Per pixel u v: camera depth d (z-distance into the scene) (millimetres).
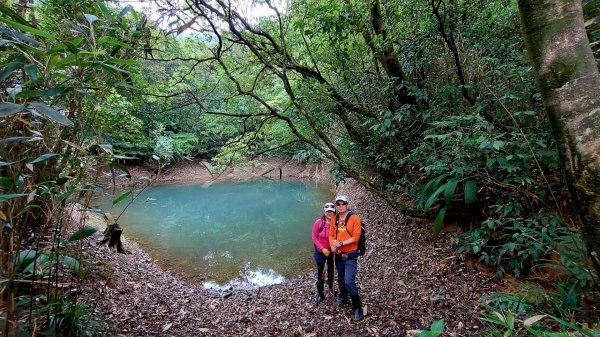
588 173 700
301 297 3777
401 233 4668
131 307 3115
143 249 6289
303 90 4340
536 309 2018
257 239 7043
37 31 901
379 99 4293
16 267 1317
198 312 3451
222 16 3270
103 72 1549
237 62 4547
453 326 2420
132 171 13992
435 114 3369
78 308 2008
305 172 15883
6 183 1066
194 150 15133
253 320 3248
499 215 2861
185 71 4559
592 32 1591
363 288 3666
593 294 1754
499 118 2854
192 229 8070
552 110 771
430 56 3650
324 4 3639
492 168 2588
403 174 4336
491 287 2732
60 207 1574
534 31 795
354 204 7461
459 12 3229
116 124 2693
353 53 4336
